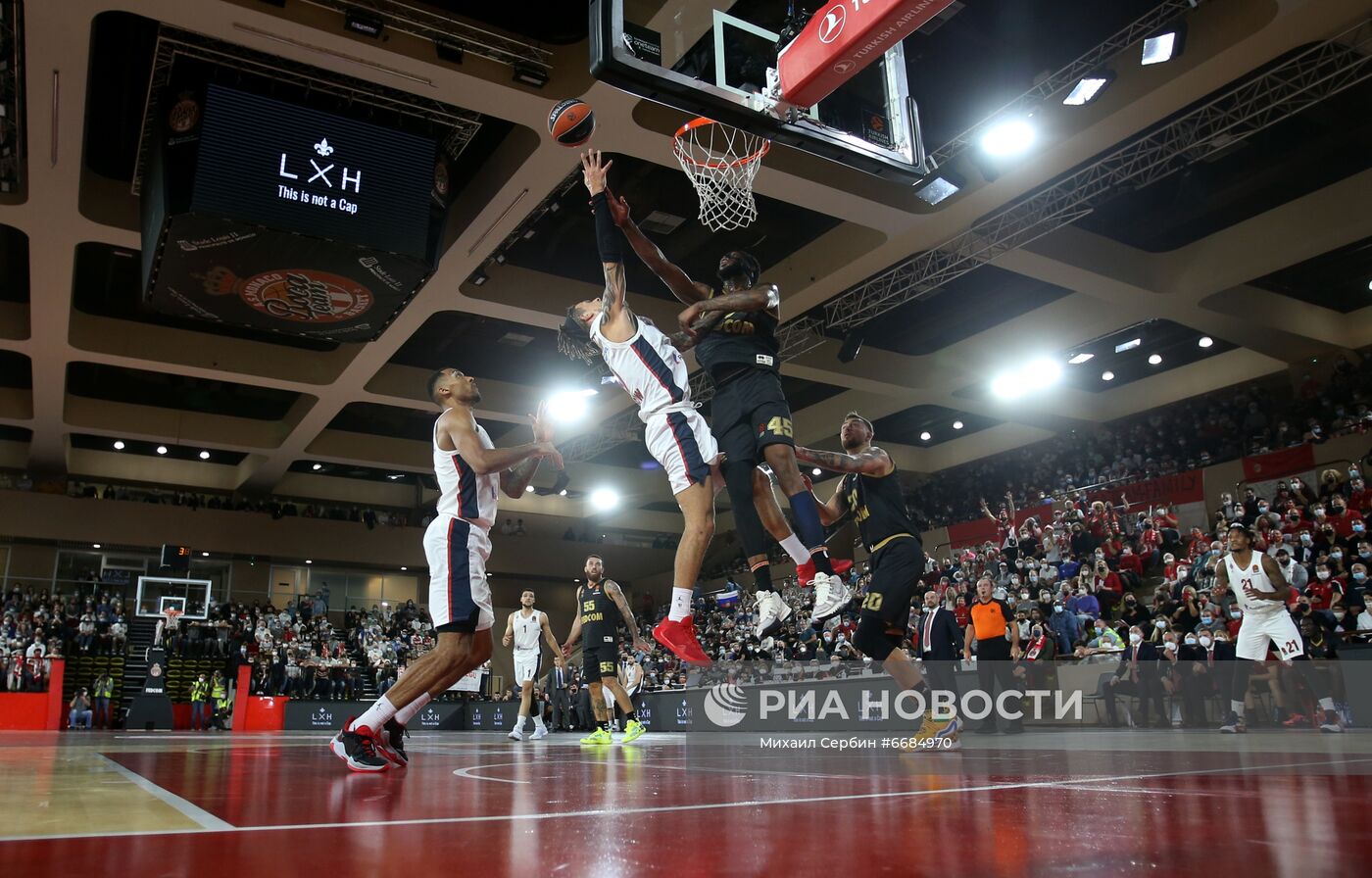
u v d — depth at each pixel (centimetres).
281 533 2591
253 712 1834
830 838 151
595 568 902
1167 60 942
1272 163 1306
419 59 934
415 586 2831
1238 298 1612
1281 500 1530
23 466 2361
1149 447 2033
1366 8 881
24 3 834
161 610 2062
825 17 452
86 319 1585
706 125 765
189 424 2122
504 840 151
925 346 1892
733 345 391
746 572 2652
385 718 360
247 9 860
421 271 1020
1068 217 1258
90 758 454
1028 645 1020
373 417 2267
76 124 1006
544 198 1182
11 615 2109
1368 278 1661
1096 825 165
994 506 2281
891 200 1186
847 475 489
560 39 1003
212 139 907
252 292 1073
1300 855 130
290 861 128
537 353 1927
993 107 1191
